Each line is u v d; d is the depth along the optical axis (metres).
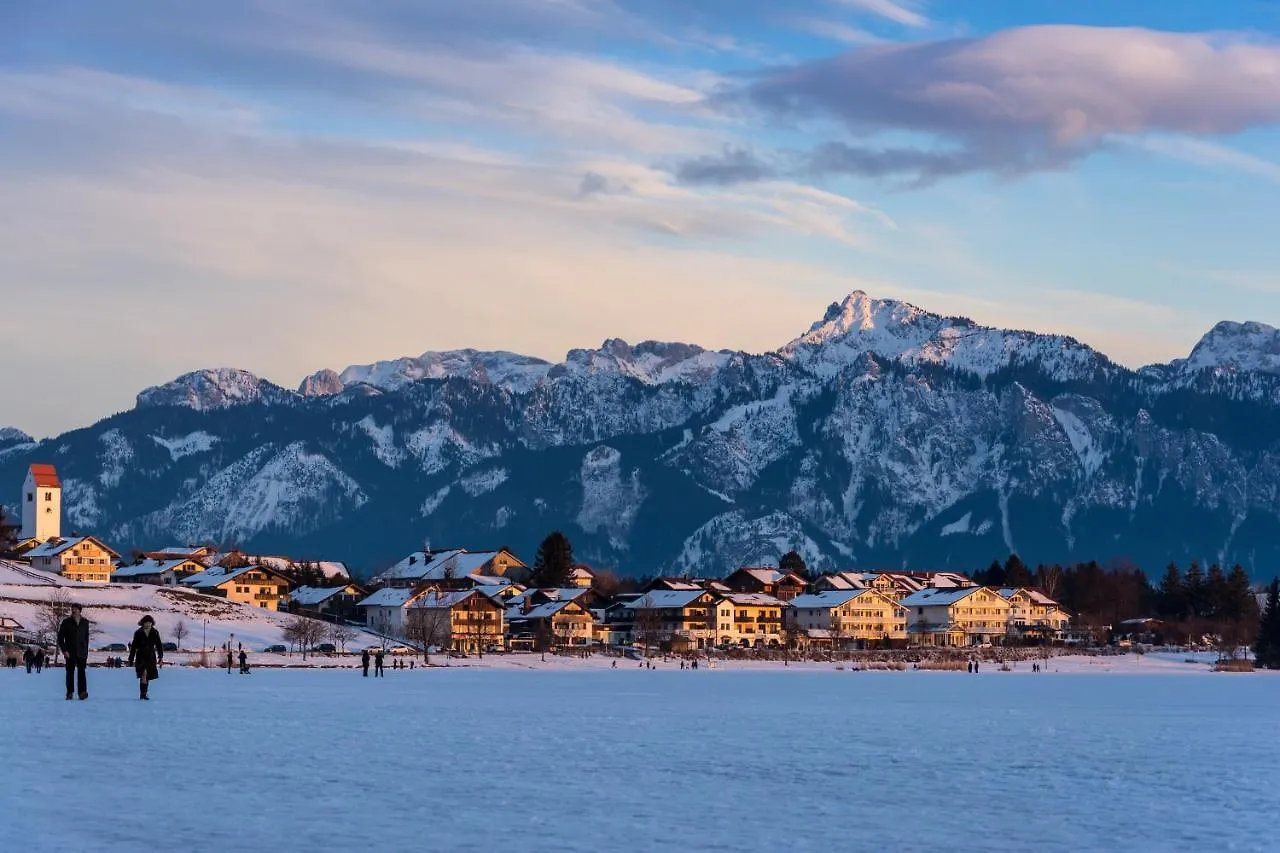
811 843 49.62
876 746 87.19
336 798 56.94
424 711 114.25
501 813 54.62
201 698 120.38
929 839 50.78
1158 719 124.12
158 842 46.28
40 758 65.44
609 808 56.72
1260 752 85.69
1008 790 64.56
